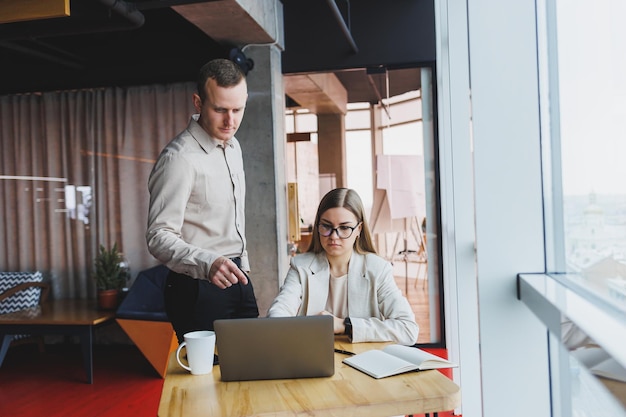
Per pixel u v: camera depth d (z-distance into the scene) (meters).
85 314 5.19
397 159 5.71
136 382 4.88
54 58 5.60
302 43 5.74
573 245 2.04
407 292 5.70
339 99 5.80
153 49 5.91
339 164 5.80
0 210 6.25
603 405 1.62
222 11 4.56
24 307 5.70
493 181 2.26
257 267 5.47
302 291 2.51
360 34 5.67
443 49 3.90
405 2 5.61
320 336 1.81
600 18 1.67
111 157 6.03
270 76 5.47
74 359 5.70
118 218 6.02
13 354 5.98
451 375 4.26
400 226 5.71
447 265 4.20
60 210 6.14
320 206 2.48
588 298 1.70
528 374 2.23
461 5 3.62
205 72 2.38
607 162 1.64
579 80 1.91
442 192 4.22
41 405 4.34
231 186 2.63
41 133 6.16
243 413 1.56
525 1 2.23
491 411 2.25
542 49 2.26
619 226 1.53
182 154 2.45
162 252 2.37
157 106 5.93
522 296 2.17
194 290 2.47
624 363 1.04
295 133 5.85
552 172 2.23
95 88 6.07
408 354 1.98
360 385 1.74
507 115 2.25
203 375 1.90
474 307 3.53
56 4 3.58
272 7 5.33
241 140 5.51
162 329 5.02
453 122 3.65
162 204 2.42
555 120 2.22
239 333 1.80
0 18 3.65
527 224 2.25
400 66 5.66
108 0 3.88
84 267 6.11
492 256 2.26
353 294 2.47
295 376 1.83
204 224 2.55
